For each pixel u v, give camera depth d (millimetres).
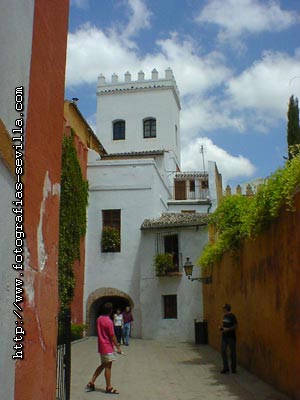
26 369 4691
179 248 25859
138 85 46844
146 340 25078
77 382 12078
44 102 5660
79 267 25984
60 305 21562
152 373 13695
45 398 5672
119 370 14281
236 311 15234
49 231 6090
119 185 28094
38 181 5430
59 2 6496
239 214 14633
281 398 9352
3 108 3834
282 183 9531
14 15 4160
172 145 45625
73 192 23828
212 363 15617
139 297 26609
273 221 10633
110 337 11031
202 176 37656
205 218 25422
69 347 8352
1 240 3732
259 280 12000
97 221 27766
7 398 3957
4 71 3859
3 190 3818
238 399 9688
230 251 15617
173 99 47125
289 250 9367
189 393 10594
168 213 29766
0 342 3715
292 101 16141
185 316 24969
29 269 4953
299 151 9070
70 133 24109
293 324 9078
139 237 27422
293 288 9109
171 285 25547
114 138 46781
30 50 4848
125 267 27094
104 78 47750
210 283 22094
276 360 10352
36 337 5211
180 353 18969
